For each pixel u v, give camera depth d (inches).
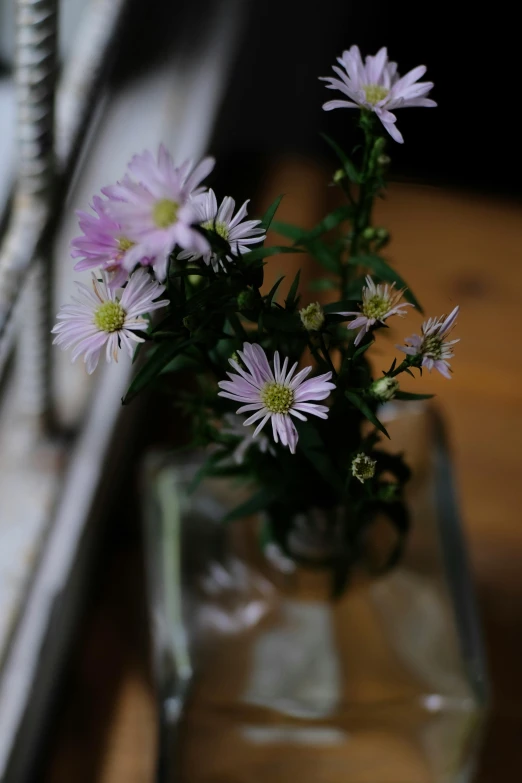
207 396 17.2
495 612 26.4
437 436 22.7
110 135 27.8
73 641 26.0
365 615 22.1
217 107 29.9
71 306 14.9
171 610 21.8
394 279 17.0
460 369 29.8
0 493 23.7
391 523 20.6
